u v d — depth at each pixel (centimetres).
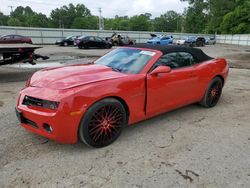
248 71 1105
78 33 4028
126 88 352
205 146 356
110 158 318
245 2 6256
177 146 354
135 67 396
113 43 3002
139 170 294
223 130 414
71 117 304
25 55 820
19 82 759
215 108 532
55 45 3247
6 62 788
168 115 479
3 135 375
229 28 6544
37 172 286
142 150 340
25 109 326
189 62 470
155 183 271
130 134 389
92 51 2195
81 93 309
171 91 423
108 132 346
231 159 322
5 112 475
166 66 386
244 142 371
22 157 316
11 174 281
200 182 274
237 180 279
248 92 684
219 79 536
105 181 272
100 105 325
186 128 419
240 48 3497
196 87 478
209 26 7388
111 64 421
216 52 2473
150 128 414
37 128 324
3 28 3362
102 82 333
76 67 406
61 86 321
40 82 347
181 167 302
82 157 319
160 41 3256
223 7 7081
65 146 345
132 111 370
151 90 387
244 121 458
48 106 306
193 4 8594
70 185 265
